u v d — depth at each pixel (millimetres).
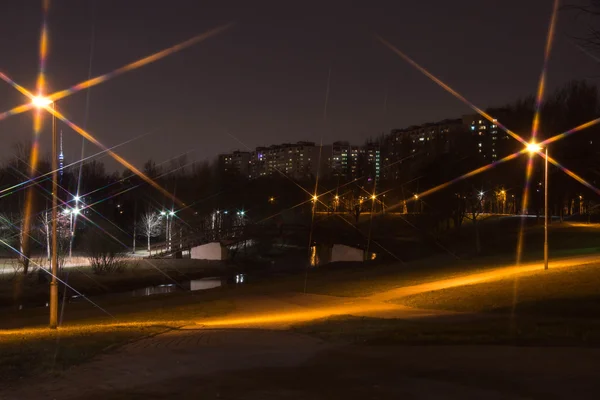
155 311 29375
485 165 63031
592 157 38281
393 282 36312
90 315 29688
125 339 14391
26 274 51500
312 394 7738
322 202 120188
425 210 86062
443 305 22922
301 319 20734
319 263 71312
